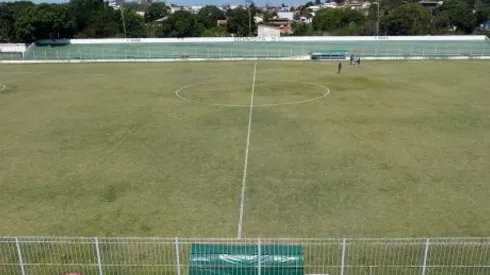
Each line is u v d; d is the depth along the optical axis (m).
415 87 50.81
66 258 17.94
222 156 29.34
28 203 23.27
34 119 39.38
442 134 33.47
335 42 95.88
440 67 65.00
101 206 22.80
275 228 20.38
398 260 17.45
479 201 22.69
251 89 50.62
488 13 150.12
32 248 18.69
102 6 141.25
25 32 102.25
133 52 88.75
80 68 70.25
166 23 128.38
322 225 20.56
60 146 32.00
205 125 36.47
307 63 71.50
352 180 25.34
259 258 14.52
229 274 14.76
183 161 28.61
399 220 20.94
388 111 40.22
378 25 112.69
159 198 23.53
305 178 25.67
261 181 25.34
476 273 16.56
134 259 17.83
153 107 42.94
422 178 25.53
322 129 34.94
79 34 117.00
